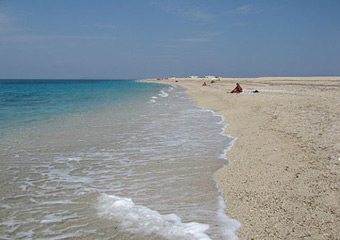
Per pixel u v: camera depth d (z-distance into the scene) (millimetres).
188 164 6844
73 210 4418
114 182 5680
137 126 12352
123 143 9109
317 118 11008
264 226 3803
